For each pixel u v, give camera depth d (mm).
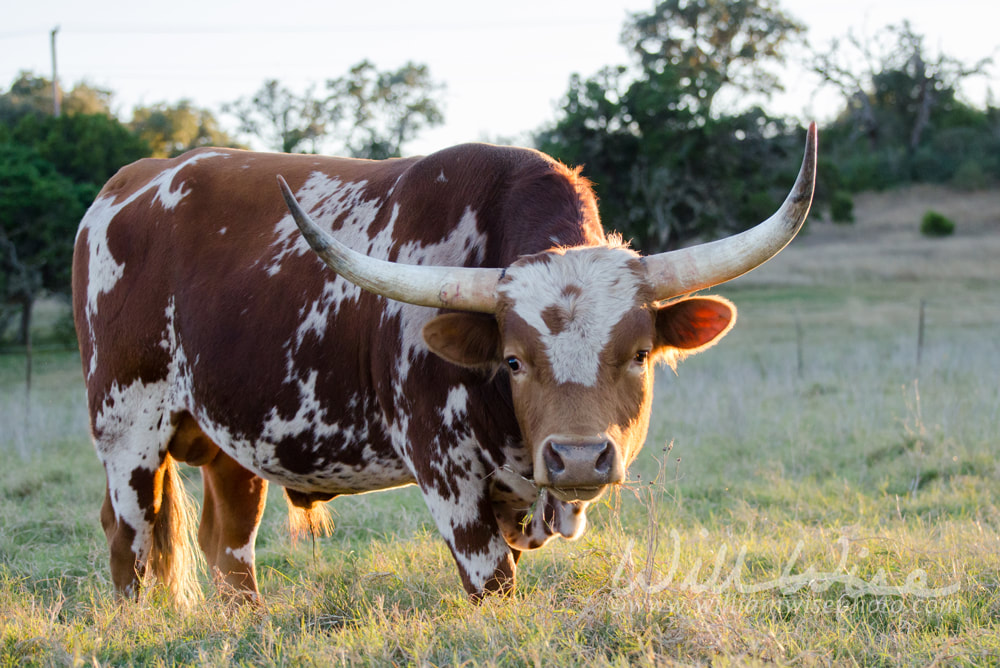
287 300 4492
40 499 7246
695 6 50281
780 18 50250
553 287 3473
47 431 10164
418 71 40969
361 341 4281
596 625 3400
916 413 8336
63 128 27656
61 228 22812
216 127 46500
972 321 20312
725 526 5820
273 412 4492
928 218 46250
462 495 3984
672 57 50844
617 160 32781
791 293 30406
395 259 4281
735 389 10555
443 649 3332
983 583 4148
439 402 3963
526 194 4047
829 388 11086
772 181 34625
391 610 4004
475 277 3604
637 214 31984
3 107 44688
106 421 5047
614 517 5523
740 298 29797
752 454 7891
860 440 8086
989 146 64375
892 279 32406
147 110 44375
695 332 3662
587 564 4438
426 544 5320
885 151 65125
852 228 50438
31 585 5152
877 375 11734
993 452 7301
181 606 4555
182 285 4816
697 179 33219
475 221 4137
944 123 68375
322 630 3840
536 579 4629
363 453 4422
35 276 22656
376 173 4707
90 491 7461
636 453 3836
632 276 3523
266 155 5133
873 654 3305
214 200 4902
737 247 3545
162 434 5004
